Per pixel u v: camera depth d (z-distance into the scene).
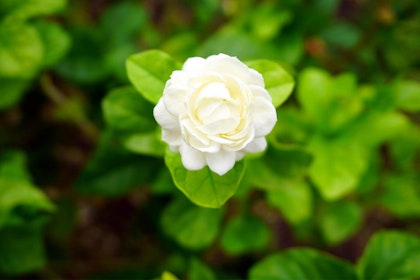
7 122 0.46
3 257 0.35
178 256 0.44
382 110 0.35
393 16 0.44
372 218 0.56
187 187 0.26
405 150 0.42
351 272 0.30
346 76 0.37
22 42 0.33
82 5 0.50
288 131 0.34
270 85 0.27
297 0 0.41
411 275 0.30
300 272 0.31
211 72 0.24
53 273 0.48
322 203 0.38
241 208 0.38
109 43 0.43
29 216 0.33
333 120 0.35
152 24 0.56
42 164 0.46
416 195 0.40
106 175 0.35
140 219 0.46
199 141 0.24
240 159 0.25
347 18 0.58
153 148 0.30
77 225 0.51
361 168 0.33
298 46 0.41
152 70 0.27
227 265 0.48
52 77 0.48
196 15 0.51
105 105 0.30
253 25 0.41
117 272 0.46
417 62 0.46
